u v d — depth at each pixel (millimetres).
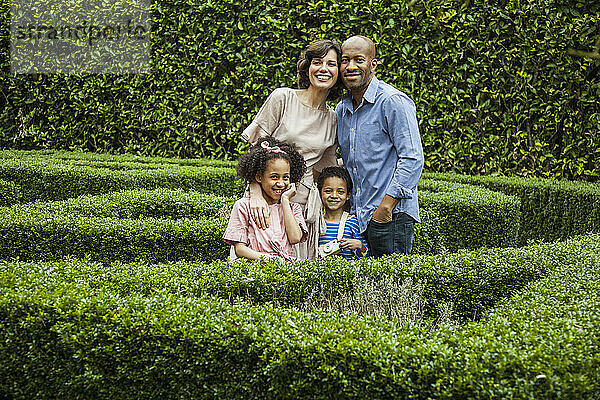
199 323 2350
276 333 2273
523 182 7129
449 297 3188
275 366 2154
